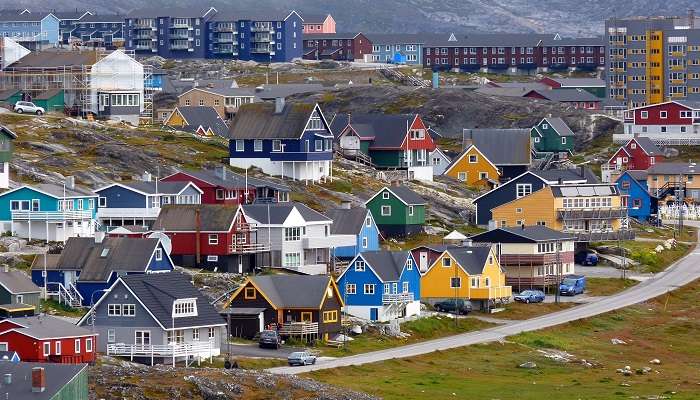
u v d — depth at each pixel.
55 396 187.00
